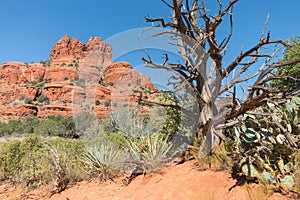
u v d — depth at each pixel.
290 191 3.21
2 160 6.82
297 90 4.68
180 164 4.72
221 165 4.03
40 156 6.26
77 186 5.06
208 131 4.51
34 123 44.59
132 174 4.84
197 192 3.50
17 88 85.81
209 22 4.57
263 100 4.13
